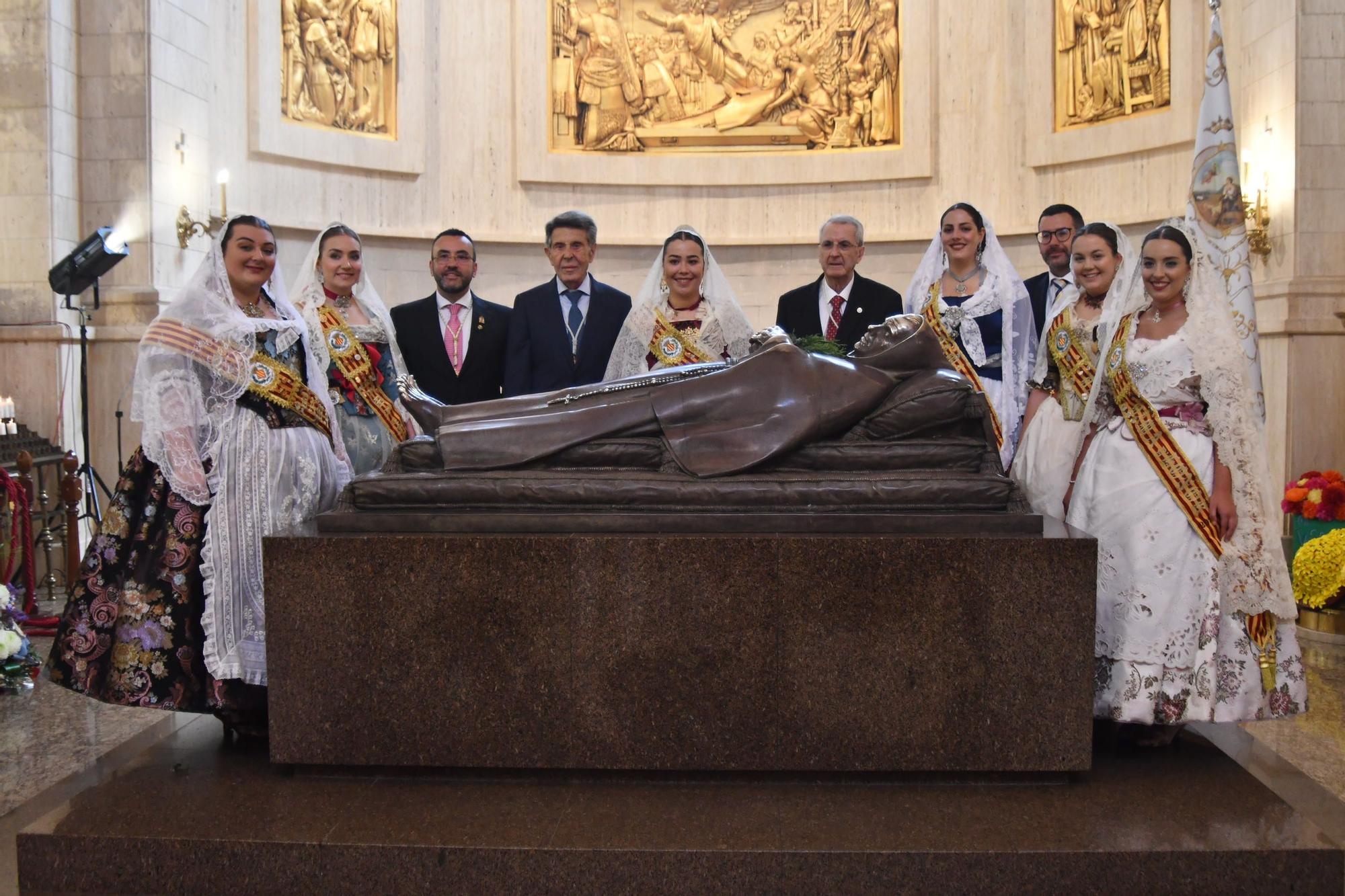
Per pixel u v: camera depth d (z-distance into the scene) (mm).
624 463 2926
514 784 2766
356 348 3814
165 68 6734
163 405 3080
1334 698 4059
